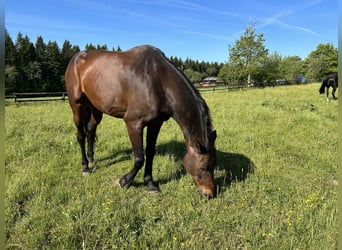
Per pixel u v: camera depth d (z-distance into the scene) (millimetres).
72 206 2828
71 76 3949
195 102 3072
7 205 2811
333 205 2992
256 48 28094
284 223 2686
